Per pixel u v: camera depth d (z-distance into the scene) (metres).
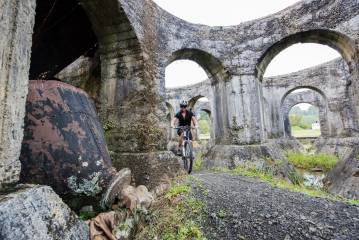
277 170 6.33
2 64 1.70
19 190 1.66
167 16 6.23
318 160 9.78
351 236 2.36
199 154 11.91
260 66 7.41
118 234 2.26
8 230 1.40
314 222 2.63
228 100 7.36
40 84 2.59
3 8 1.72
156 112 5.18
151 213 2.84
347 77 12.02
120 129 4.93
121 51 5.03
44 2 4.49
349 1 5.90
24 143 2.30
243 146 6.96
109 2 4.35
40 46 5.22
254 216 2.78
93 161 2.65
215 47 7.25
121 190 2.71
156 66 5.47
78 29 5.28
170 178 4.70
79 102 2.81
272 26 6.96
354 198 4.50
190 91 15.95
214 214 2.83
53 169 2.37
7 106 1.72
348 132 11.83
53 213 1.73
